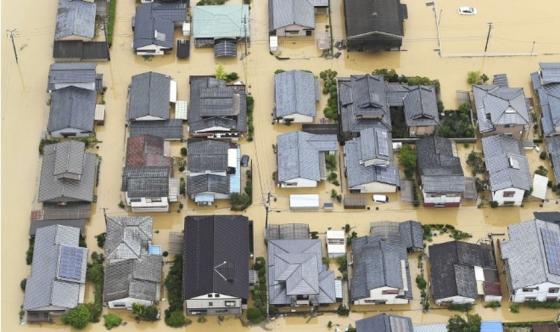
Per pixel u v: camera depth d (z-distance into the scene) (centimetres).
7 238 9912
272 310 9412
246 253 9462
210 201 10144
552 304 9462
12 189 10269
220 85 10869
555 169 10375
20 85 11088
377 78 10862
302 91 10838
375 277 9338
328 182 10412
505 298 9569
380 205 10250
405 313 9494
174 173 10438
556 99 10788
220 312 9450
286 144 10431
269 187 10369
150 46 11319
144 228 9706
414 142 10681
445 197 10125
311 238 9944
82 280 9481
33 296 9294
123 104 11000
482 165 10475
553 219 9825
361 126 10619
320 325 9419
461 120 10819
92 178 10231
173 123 10738
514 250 9500
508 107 10531
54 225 9688
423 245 9888
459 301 9475
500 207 10250
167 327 9394
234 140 10725
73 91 10756
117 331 9344
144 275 9400
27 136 10681
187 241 9481
